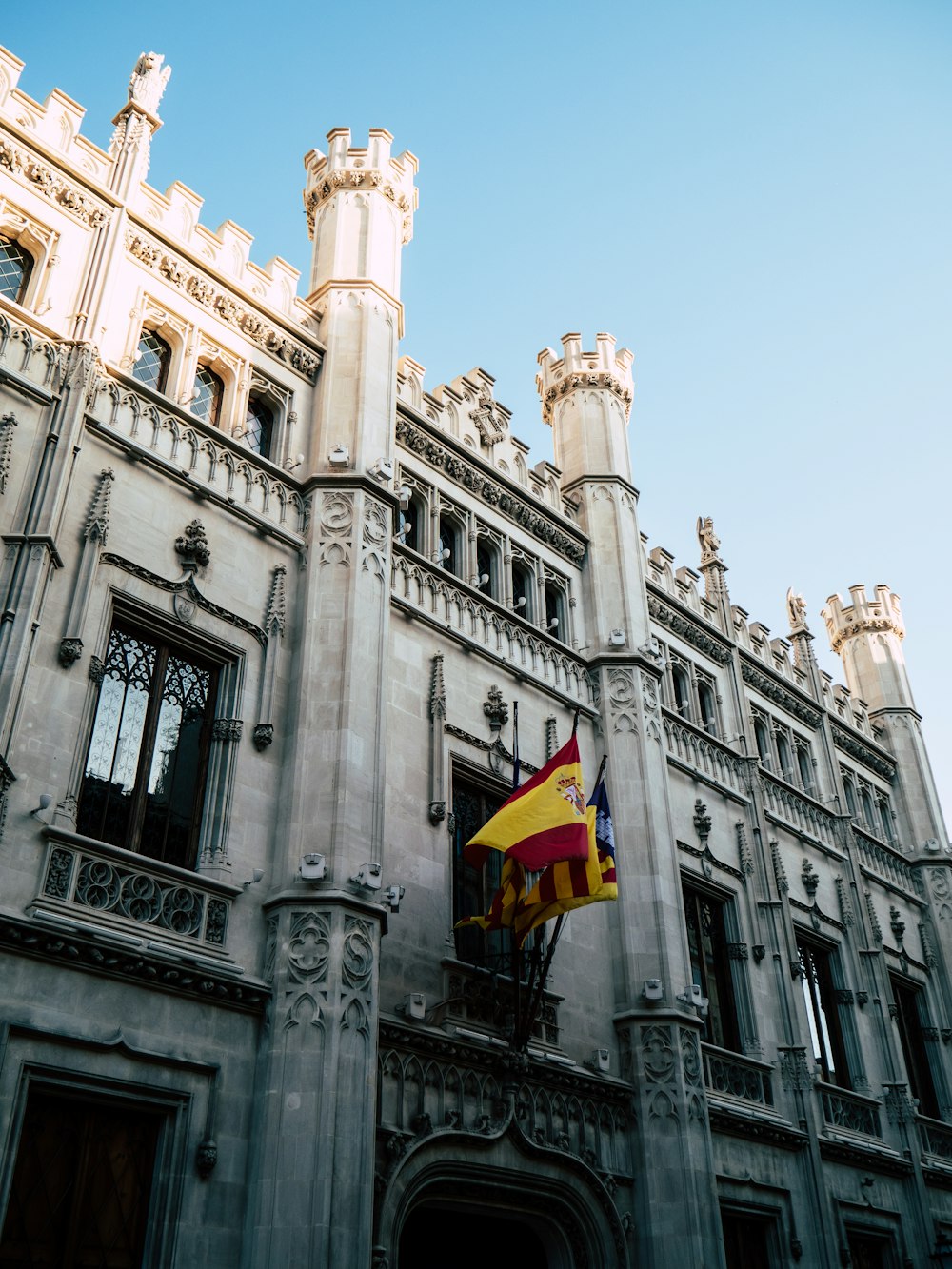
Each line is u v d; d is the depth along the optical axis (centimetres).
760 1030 2241
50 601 1384
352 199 2136
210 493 1644
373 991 1411
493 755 1925
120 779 1420
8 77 1678
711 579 2953
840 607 3788
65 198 1678
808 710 3075
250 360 1852
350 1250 1240
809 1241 2069
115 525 1514
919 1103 2745
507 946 1809
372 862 1505
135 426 1603
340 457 1798
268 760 1554
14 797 1256
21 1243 1114
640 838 2062
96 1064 1208
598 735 2198
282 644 1645
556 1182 1638
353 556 1716
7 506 1392
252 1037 1357
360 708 1602
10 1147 1111
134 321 1694
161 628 1521
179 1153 1240
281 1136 1277
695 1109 1833
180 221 1853
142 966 1269
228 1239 1234
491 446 2320
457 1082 1565
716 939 2320
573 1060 1786
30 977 1189
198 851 1454
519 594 2258
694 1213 1716
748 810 2561
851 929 2720
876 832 3222
